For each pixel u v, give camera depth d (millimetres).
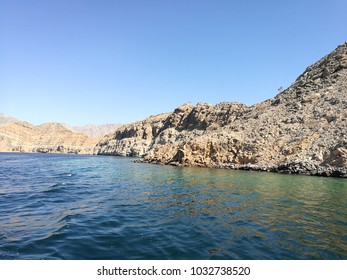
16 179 28062
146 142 137875
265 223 11602
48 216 12500
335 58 63031
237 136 47812
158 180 27531
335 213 13453
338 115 41625
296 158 36906
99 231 10234
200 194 18984
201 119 105188
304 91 57844
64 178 29391
